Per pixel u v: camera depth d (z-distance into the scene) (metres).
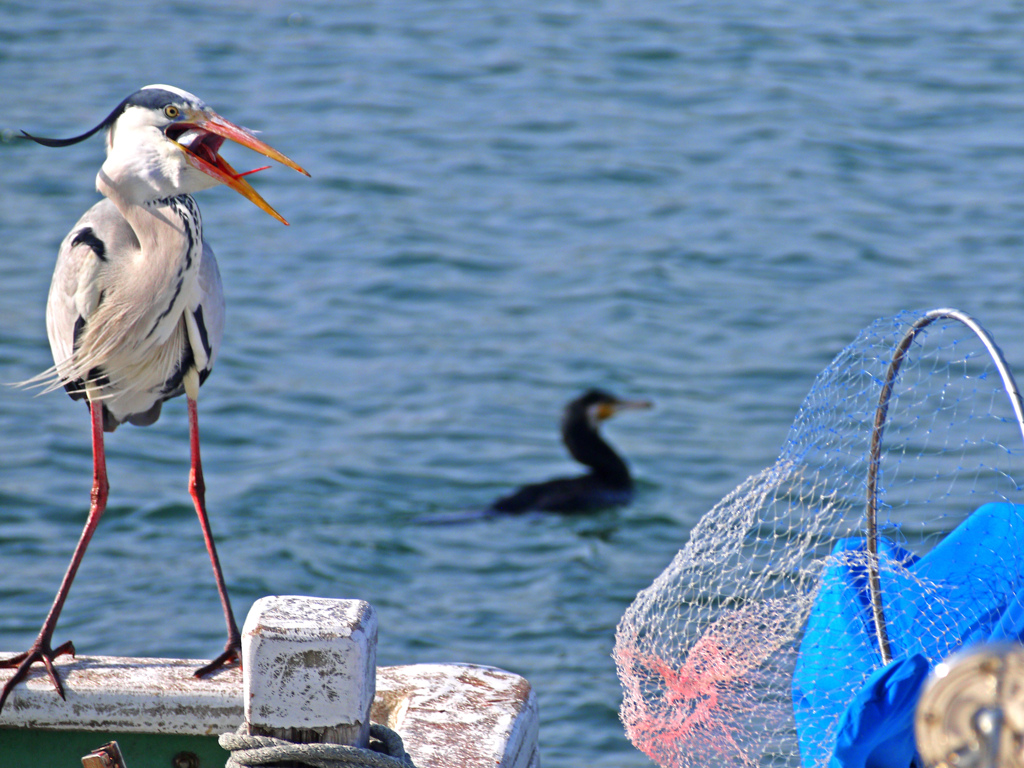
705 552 5.12
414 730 4.11
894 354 4.49
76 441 15.12
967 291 18.17
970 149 24.77
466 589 12.54
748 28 33.72
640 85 29.23
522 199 22.89
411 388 16.81
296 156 24.81
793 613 4.77
